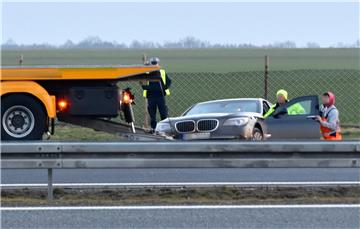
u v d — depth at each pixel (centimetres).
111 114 3186
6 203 2108
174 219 1917
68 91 3180
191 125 3638
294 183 2405
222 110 3872
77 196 2267
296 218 1922
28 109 3153
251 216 1947
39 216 1948
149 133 3494
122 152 2173
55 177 2634
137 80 3189
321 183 2389
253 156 2189
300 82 8850
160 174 2711
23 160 2173
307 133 3656
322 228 1825
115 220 1906
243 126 3594
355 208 2039
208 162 2180
